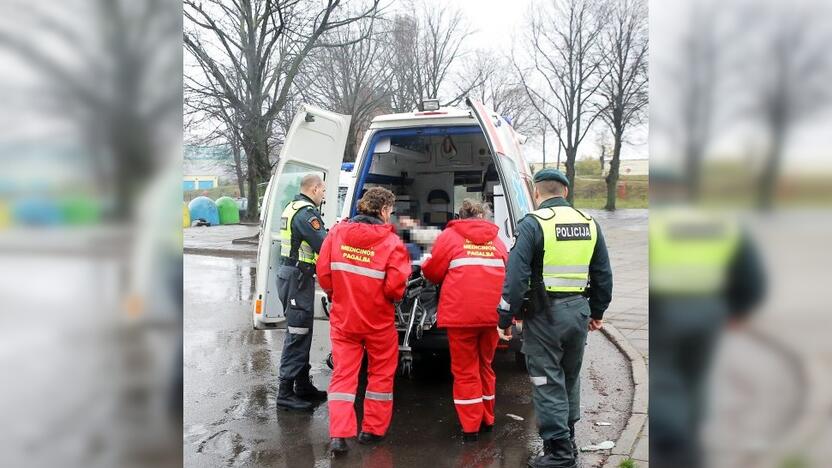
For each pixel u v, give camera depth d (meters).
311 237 4.62
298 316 4.71
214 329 7.67
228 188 44.03
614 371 5.75
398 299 4.13
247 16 18.00
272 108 18.89
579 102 29.69
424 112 5.48
